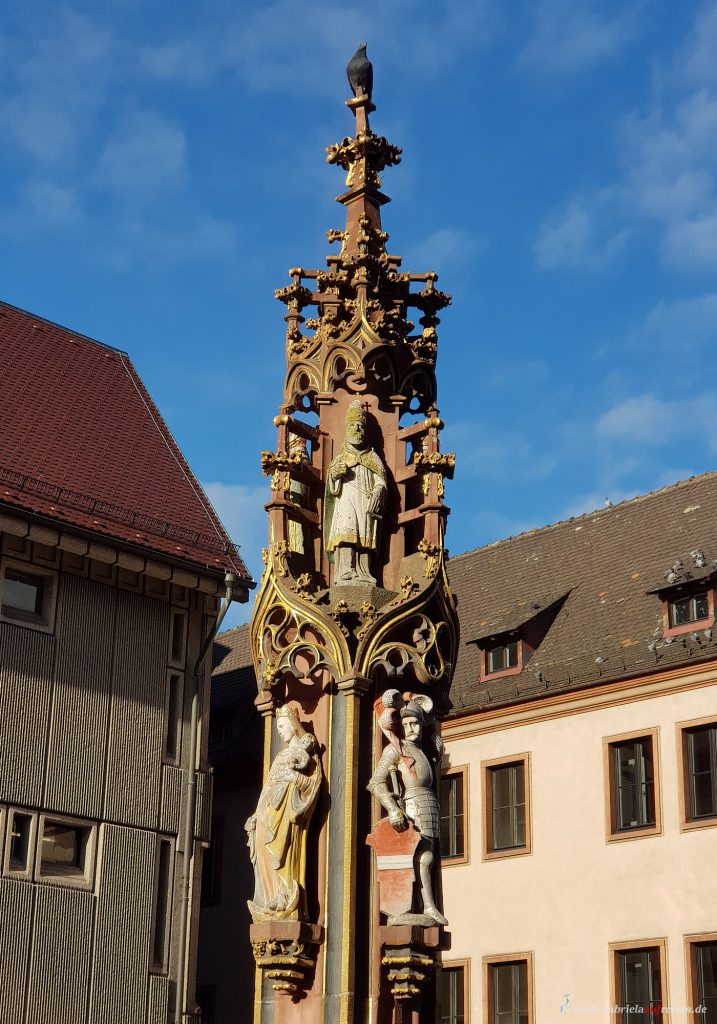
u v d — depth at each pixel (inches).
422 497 551.2
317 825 498.0
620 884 1293.1
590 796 1336.1
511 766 1409.9
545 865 1352.1
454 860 1427.2
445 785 1461.6
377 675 514.0
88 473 1232.8
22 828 1074.7
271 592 523.2
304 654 516.4
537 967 1330.0
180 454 1354.6
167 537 1210.6
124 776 1136.2
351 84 597.9
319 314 578.6
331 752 501.4
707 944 1228.5
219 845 1555.1
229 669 1721.2
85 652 1135.0
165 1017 1117.7
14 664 1088.8
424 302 575.2
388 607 512.4
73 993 1071.6
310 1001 480.7
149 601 1189.7
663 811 1282.0
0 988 1033.5
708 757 1266.0
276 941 482.0
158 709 1172.5
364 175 582.6
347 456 541.6
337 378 554.9
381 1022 474.6
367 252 569.3
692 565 1358.3
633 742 1320.1
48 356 1373.0
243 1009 1464.1
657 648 1322.6
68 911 1082.7
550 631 1462.8
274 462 534.3
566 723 1373.0
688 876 1249.4
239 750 1553.9
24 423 1249.4
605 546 1536.7
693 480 1537.9
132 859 1128.2
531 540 1642.5
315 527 545.3
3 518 1092.5
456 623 526.9
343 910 481.1
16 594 1112.2
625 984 1274.6
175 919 1144.8
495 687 1443.2
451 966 1398.9
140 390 1422.2
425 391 568.1
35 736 1089.4
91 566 1154.7
